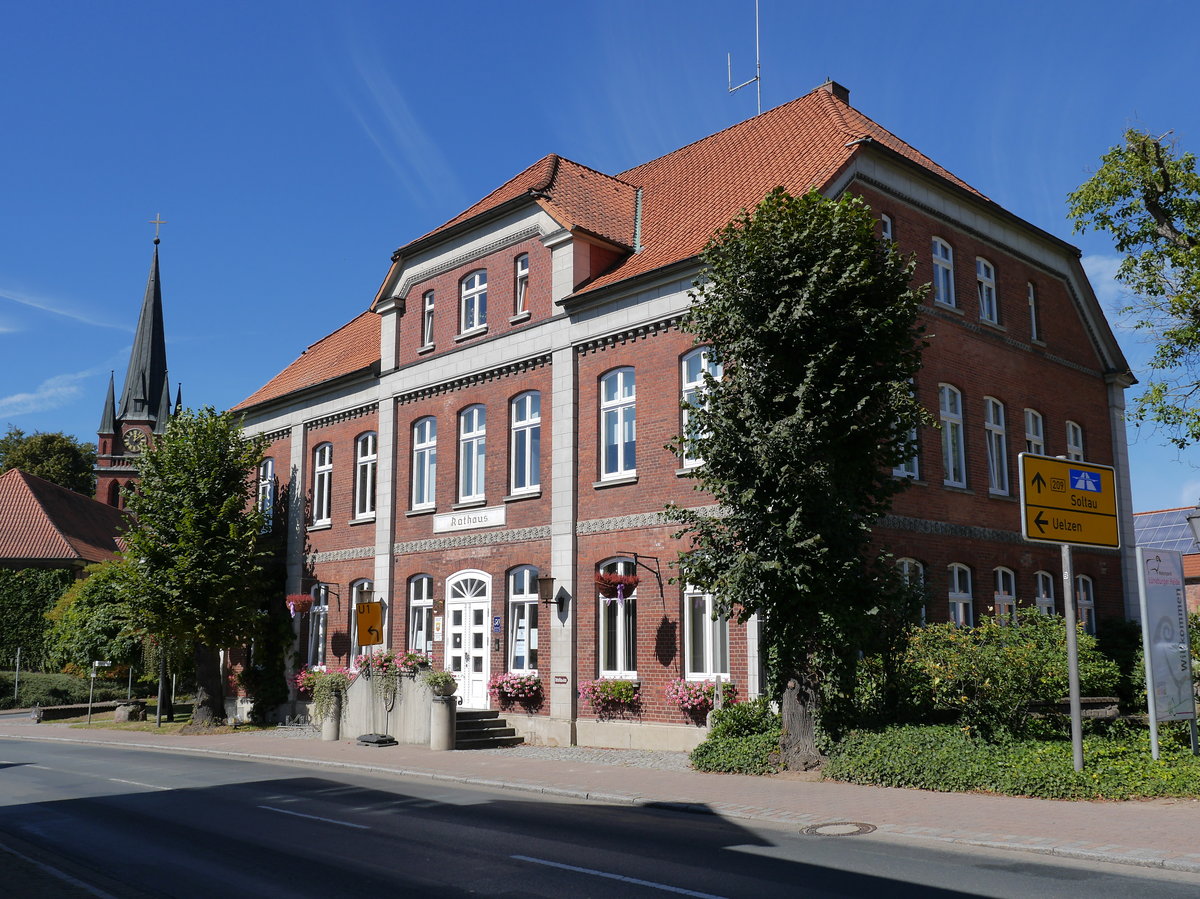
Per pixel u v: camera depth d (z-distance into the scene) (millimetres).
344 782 16359
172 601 27234
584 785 14945
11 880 8883
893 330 15117
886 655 15859
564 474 22078
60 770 18609
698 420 15773
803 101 25359
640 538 20344
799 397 14852
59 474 66188
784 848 10039
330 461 30219
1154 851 9164
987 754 13695
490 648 23391
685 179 25531
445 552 25188
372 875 8977
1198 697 16719
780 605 15164
